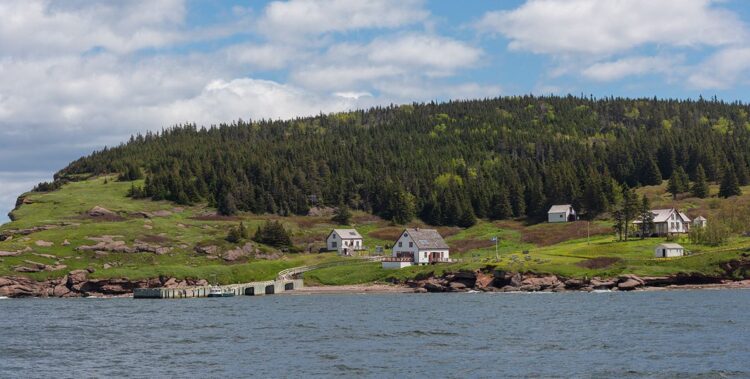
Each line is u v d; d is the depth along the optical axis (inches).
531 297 5654.5
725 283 6122.1
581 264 6663.4
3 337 3585.1
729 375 2341.3
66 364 2768.2
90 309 5324.8
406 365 2615.7
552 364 2578.7
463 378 2377.0
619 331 3358.8
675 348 2834.6
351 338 3329.2
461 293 6378.0
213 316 4589.1
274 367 2623.0
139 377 2492.6
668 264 6437.0
